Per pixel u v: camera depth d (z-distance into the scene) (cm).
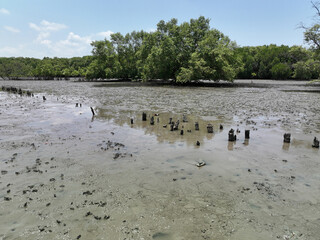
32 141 1184
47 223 564
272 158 970
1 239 509
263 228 547
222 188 725
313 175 816
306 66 4891
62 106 2325
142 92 3784
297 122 1612
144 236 518
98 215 592
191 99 2886
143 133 1348
